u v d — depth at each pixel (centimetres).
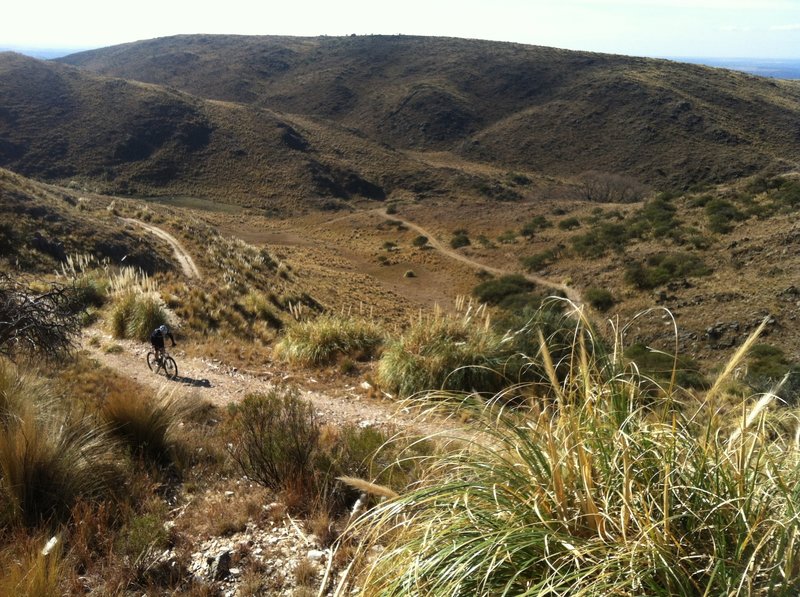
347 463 472
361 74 16688
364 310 3002
